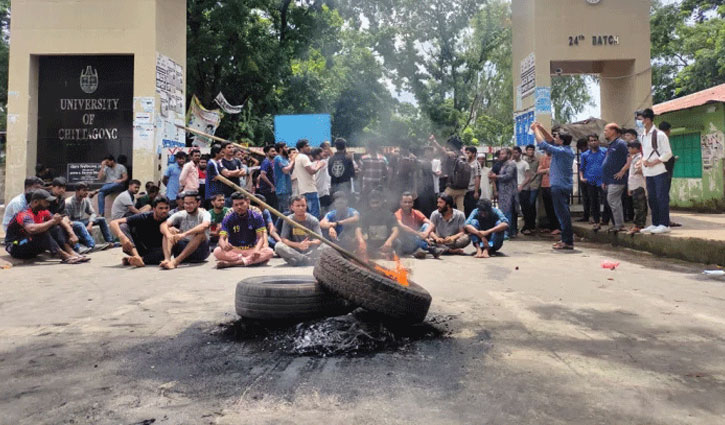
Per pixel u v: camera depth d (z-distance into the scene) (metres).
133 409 2.01
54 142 10.27
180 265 6.38
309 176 8.23
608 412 1.95
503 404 2.04
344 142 8.79
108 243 8.59
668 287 4.65
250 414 1.95
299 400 2.09
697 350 2.75
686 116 13.98
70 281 5.23
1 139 16.95
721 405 2.02
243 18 17.56
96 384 2.30
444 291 4.48
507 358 2.63
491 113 34.47
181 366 2.55
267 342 3.00
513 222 9.50
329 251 3.59
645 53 10.11
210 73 19.06
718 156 12.83
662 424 1.85
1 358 2.69
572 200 11.60
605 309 3.75
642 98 10.13
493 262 6.44
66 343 2.96
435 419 1.90
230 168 8.73
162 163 10.27
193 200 6.44
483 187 11.05
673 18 21.22
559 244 7.73
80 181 10.22
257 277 3.81
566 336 3.04
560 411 1.96
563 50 10.15
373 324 3.20
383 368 2.50
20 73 10.05
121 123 10.30
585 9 10.14
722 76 19.05
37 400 2.11
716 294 4.31
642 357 2.63
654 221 7.39
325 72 25.95
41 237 6.74
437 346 2.88
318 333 3.04
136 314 3.70
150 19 10.09
